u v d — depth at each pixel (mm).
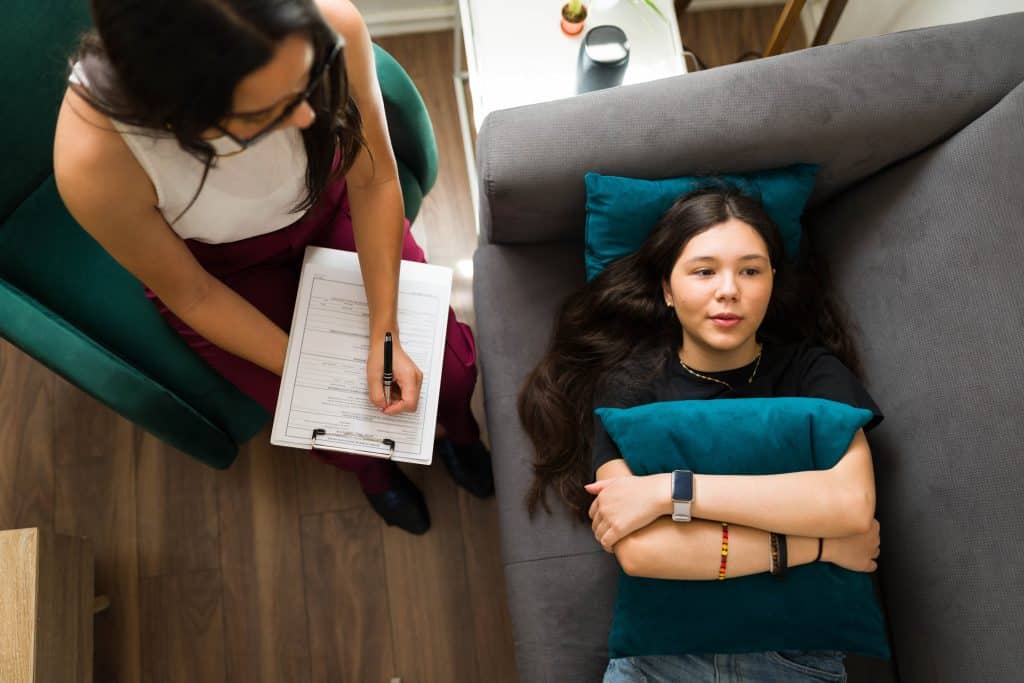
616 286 1237
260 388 1276
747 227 1110
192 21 597
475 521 1670
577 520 1247
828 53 1155
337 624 1616
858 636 1070
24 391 1702
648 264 1210
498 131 1191
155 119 681
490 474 1661
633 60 1503
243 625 1611
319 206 1212
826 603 1059
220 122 688
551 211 1275
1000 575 1002
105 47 639
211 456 1313
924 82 1126
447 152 1907
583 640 1208
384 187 1156
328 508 1669
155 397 1173
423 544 1657
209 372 1305
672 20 1504
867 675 1203
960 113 1128
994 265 1031
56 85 1239
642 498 1049
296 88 703
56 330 1136
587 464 1262
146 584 1623
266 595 1625
